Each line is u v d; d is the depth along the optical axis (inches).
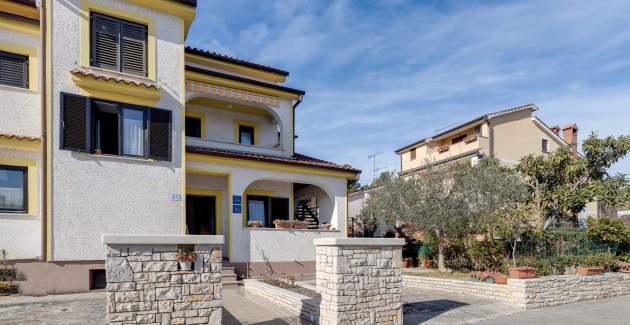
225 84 676.1
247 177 613.6
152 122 524.1
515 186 562.3
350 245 331.6
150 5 533.6
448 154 1175.6
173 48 551.8
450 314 399.5
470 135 1125.7
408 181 629.6
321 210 729.6
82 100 480.4
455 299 472.1
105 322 282.8
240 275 577.3
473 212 561.9
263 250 600.1
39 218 467.8
